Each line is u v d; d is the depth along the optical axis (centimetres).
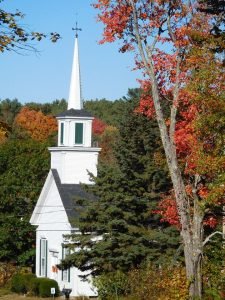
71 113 6431
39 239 6378
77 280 5628
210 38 2761
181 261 3950
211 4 2833
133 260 4225
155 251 4156
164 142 2980
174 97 2978
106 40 2952
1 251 6412
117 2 2945
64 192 6062
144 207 4328
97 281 4034
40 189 6938
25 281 5903
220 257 3366
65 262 4534
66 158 6281
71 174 6284
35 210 6406
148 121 4541
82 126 6456
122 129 4781
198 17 2920
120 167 4553
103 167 4522
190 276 2958
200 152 2789
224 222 3453
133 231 4206
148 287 3441
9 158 7181
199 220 2970
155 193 4319
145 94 3241
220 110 2673
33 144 7594
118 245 4269
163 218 3784
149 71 3003
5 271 6334
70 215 5809
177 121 3234
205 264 3206
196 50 2769
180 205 2955
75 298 5503
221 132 2725
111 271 4241
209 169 2750
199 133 2759
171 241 4100
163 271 3506
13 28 1628
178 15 2931
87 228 4444
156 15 2964
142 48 3008
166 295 3138
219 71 2688
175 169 2955
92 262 4631
